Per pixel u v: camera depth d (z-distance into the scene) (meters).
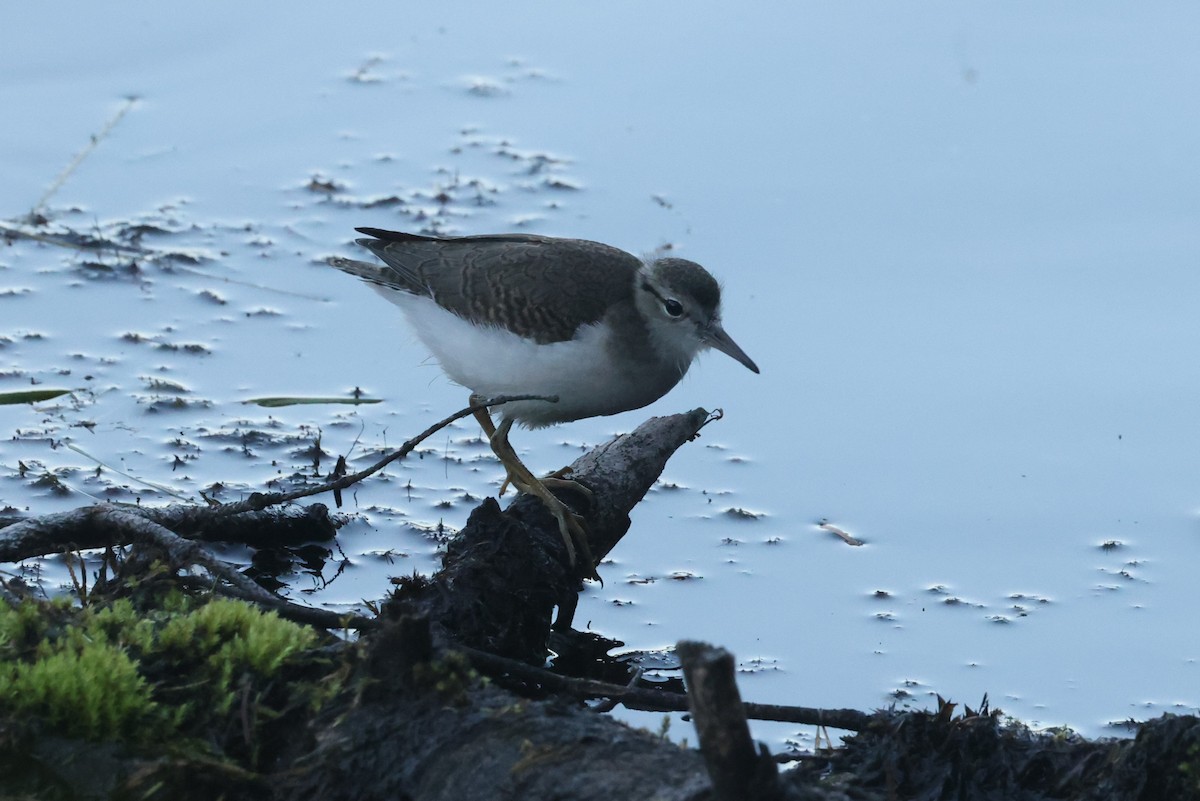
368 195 16.02
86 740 6.78
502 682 8.88
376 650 6.68
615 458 10.92
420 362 13.52
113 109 17.20
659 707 8.35
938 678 9.43
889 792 6.82
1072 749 7.24
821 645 9.80
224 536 10.47
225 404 12.63
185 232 15.29
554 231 15.34
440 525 11.09
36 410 12.27
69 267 14.56
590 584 10.52
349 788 6.39
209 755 6.79
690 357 11.53
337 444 12.21
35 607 7.54
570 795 5.82
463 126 17.31
